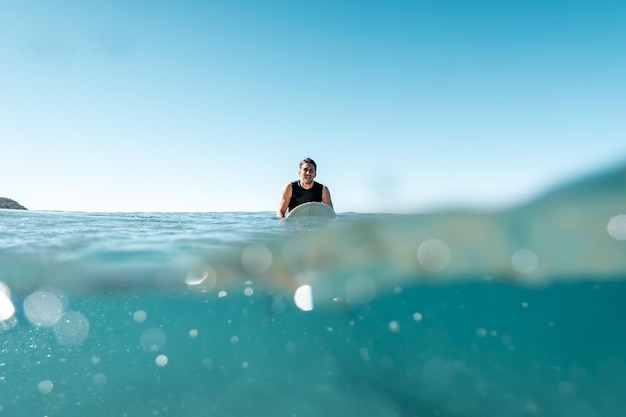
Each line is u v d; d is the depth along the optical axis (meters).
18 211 9.64
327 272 4.10
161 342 5.32
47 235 4.61
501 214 3.04
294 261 3.79
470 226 3.19
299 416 3.05
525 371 4.81
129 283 4.10
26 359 4.02
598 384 4.26
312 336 5.52
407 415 3.15
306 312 5.30
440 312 6.14
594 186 2.79
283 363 4.54
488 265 3.80
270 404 3.28
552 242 3.11
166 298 5.03
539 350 6.13
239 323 6.01
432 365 4.97
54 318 4.68
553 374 4.69
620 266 3.52
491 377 4.46
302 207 6.06
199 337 5.79
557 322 6.07
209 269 3.70
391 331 6.19
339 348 5.19
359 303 5.12
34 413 2.97
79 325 5.13
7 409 3.02
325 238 3.65
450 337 6.65
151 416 2.98
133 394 3.40
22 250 3.60
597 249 3.09
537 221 2.91
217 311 5.92
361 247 3.58
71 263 3.42
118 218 7.83
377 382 3.97
